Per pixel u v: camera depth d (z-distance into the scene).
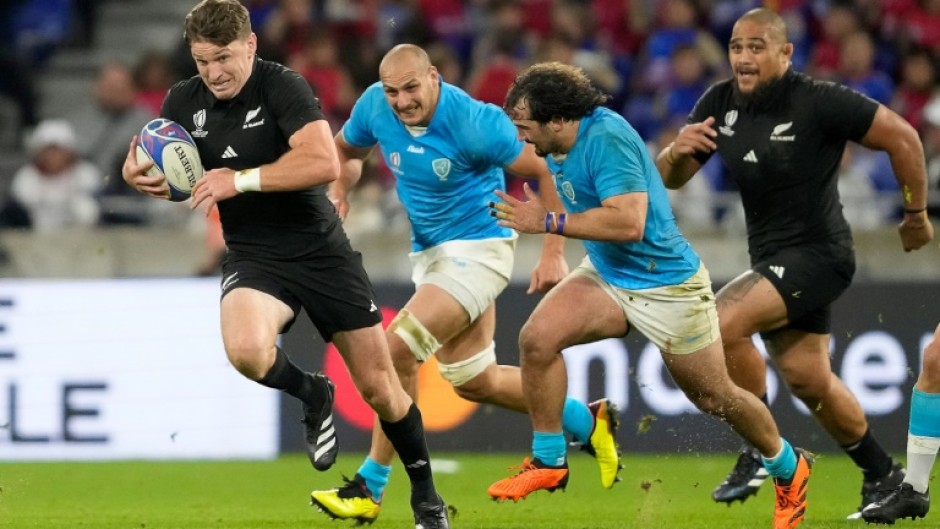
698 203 39.47
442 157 24.64
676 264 22.33
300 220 21.09
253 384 37.81
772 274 24.86
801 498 23.30
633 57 51.41
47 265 40.16
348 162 26.17
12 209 42.28
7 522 25.53
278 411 37.75
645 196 21.55
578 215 21.38
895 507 23.36
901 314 36.50
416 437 21.83
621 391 36.72
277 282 21.08
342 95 47.12
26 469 35.19
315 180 20.03
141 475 33.84
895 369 36.41
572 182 22.12
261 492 30.59
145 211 42.03
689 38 48.56
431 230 25.44
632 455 36.56
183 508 27.86
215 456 37.59
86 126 55.09
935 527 23.58
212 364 37.84
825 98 24.81
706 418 36.44
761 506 27.66
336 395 37.47
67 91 56.97
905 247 26.31
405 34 49.72
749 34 24.78
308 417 21.88
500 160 24.78
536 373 22.80
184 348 37.88
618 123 21.67
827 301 25.25
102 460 37.34
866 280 36.66
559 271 24.94
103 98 47.41
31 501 29.08
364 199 40.94
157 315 37.91
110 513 27.02
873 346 36.53
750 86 25.00
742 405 22.52
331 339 21.61
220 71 20.25
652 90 47.62
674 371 22.78
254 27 52.53
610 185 21.44
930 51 48.22
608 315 22.72
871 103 24.73
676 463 35.16
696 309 22.30
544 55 47.00
